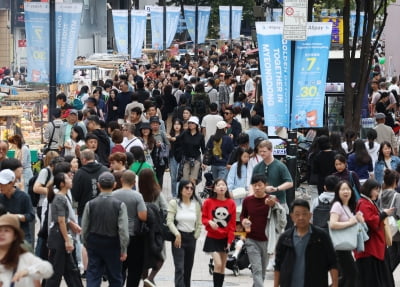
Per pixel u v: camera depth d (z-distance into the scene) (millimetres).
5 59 100750
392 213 28609
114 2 146125
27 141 47562
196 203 29156
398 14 94062
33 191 30922
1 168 30016
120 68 87812
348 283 27656
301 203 23344
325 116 52000
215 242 29016
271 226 28250
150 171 28953
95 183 30359
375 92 63188
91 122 38219
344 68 50594
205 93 55594
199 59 102562
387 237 28453
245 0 144000
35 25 47344
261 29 37500
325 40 37562
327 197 28906
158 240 28234
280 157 41656
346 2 49500
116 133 38094
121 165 30766
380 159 38875
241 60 107438
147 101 46688
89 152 30562
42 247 28953
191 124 43188
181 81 68000
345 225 27156
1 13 100375
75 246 28750
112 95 54906
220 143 42500
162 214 29203
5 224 19047
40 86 63438
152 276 28750
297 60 37656
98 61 82000
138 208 27844
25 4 47188
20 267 19125
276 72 37719
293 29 36875
